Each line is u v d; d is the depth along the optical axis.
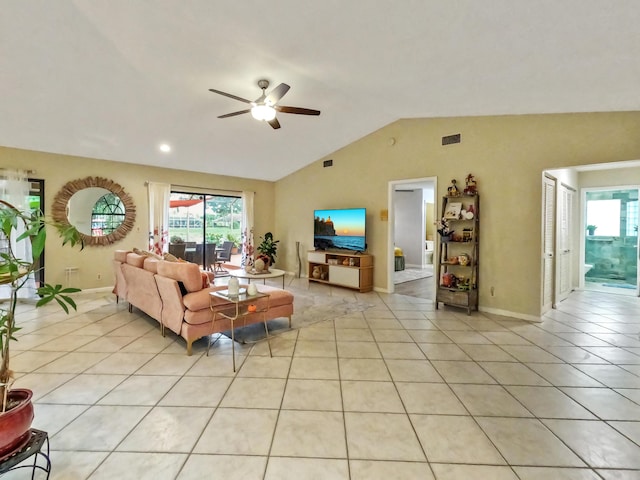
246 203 7.53
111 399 2.19
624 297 5.40
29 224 1.54
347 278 5.88
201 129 4.93
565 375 2.59
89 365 2.71
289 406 2.13
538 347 3.17
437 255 4.80
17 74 3.25
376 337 3.43
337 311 4.45
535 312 4.04
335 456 1.68
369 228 5.92
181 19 2.60
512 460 1.66
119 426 1.91
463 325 3.85
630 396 2.28
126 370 2.62
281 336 3.46
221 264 7.63
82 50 3.01
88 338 3.33
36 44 2.88
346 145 6.26
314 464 1.63
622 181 5.63
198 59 3.22
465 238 4.45
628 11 1.68
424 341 3.32
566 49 2.19
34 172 4.96
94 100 3.86
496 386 2.41
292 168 7.28
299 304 4.83
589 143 3.57
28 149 4.91
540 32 2.04
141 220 6.06
